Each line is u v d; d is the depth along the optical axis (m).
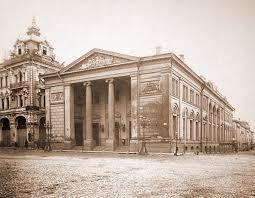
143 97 37.72
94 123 48.53
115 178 13.13
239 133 100.56
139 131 37.50
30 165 19.59
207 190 10.20
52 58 59.59
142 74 38.19
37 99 55.38
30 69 54.91
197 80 48.41
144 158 26.73
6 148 51.78
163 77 36.44
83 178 13.19
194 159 26.12
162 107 36.06
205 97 55.28
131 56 38.59
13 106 57.41
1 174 14.76
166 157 28.33
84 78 43.81
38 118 54.41
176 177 13.46
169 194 9.50
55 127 46.69
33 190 10.29
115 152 37.03
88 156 29.89
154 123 36.47
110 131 40.44
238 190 10.20
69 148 44.22
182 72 41.09
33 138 53.06
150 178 13.12
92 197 9.09
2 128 59.34
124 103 46.12
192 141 44.59
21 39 58.78
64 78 46.16
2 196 9.27
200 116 50.31
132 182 11.97
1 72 60.53
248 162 23.19
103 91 48.25
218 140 66.94
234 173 15.19
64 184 11.53
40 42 58.94
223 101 72.12
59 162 22.03
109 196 9.23
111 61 40.88
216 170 16.62
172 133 36.00
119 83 45.78
